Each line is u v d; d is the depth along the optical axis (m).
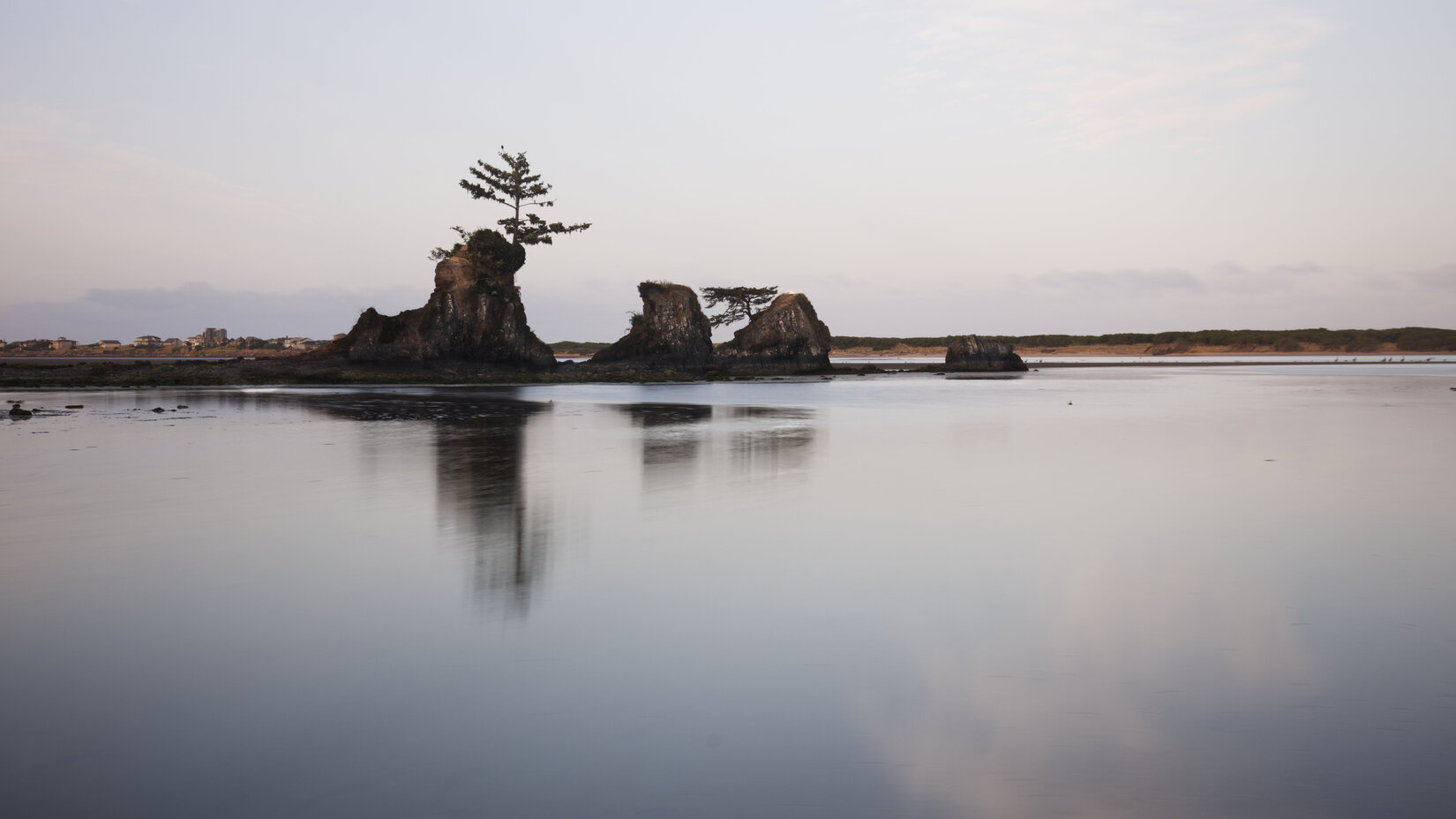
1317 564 8.05
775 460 16.61
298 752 4.11
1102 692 4.88
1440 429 23.92
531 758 4.05
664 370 78.62
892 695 4.83
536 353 70.31
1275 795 3.73
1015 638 5.84
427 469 15.02
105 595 6.87
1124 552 8.55
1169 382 64.56
